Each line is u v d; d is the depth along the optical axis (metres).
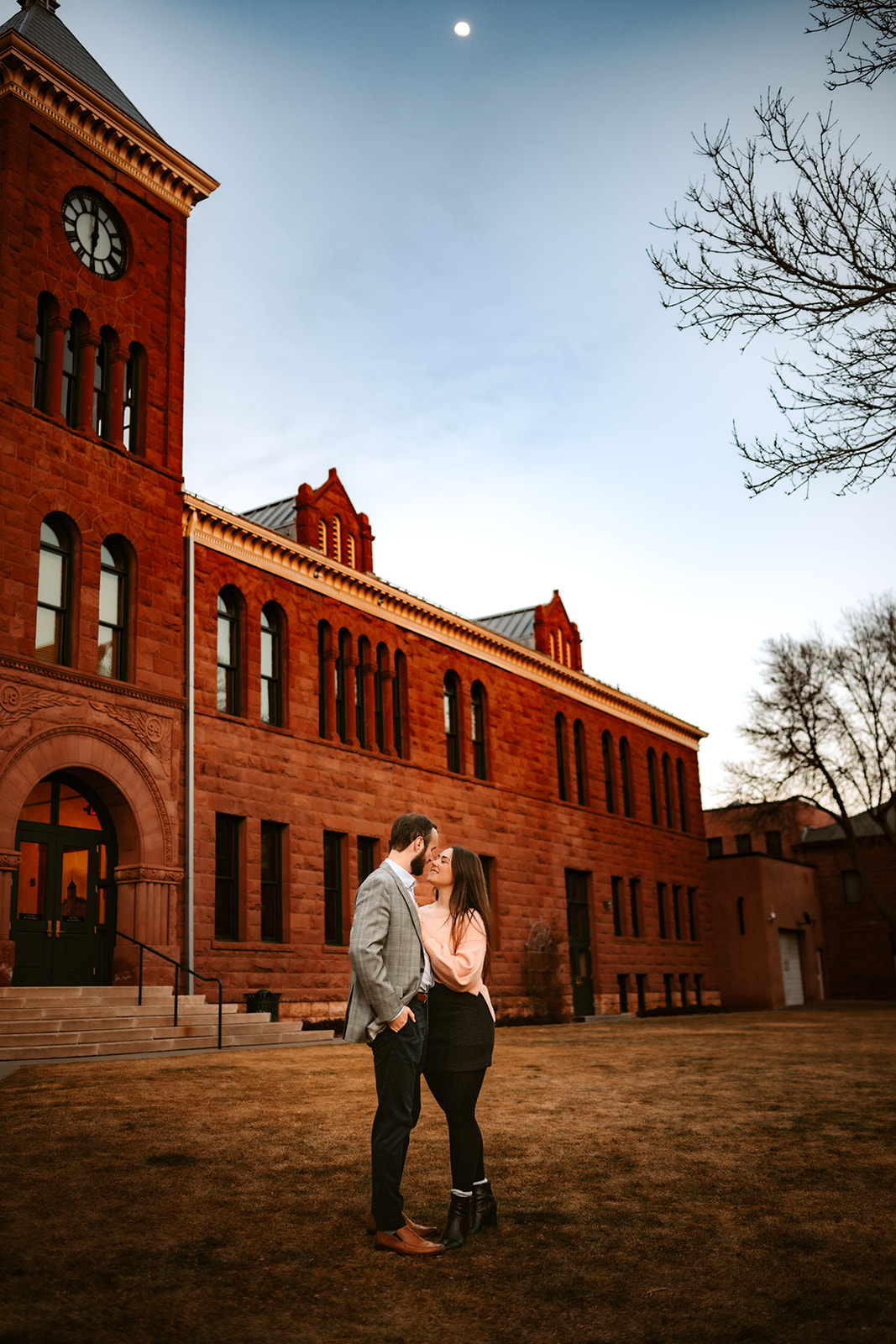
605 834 40.00
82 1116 8.72
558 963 34.34
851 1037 19.72
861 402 8.96
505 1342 4.11
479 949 5.58
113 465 22.73
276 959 24.41
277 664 26.77
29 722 20.00
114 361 23.44
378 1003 5.14
